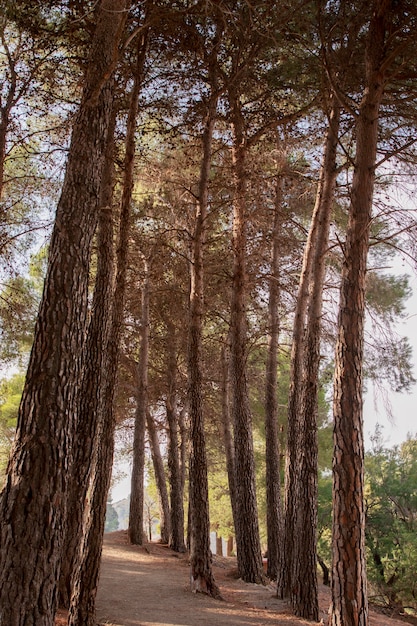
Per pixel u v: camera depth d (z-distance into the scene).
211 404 20.78
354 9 8.34
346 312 7.34
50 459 4.48
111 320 8.14
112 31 5.92
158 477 22.11
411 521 19.45
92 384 7.48
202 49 9.88
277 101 10.99
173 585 11.33
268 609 9.54
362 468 6.87
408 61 7.70
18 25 8.40
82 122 5.58
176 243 14.53
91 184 5.42
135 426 18.52
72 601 7.01
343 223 12.55
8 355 13.38
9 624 4.00
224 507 29.91
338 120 10.17
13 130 10.22
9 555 4.17
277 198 13.45
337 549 6.64
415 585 17.52
